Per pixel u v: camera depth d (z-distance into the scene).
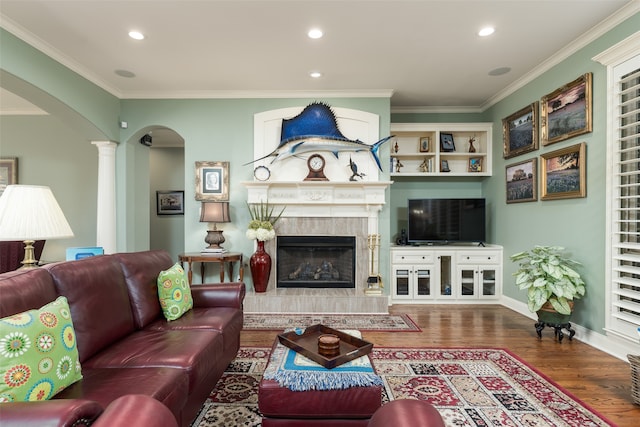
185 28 2.80
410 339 3.13
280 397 1.51
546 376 2.39
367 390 1.51
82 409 0.93
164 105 4.25
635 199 2.59
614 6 2.53
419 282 4.44
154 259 2.56
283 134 4.18
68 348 1.39
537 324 3.15
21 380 1.17
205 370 1.79
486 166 4.73
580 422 1.86
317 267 4.47
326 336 1.83
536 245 3.71
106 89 3.97
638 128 2.56
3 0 2.42
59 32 2.86
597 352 2.80
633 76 2.47
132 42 3.03
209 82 3.94
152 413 0.94
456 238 4.54
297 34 2.90
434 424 0.95
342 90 4.20
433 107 4.90
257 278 4.02
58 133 5.01
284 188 4.18
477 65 3.52
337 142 4.14
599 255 2.87
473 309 4.15
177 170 6.80
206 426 1.81
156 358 1.67
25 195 1.98
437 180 5.00
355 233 4.25
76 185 5.00
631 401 2.07
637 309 2.44
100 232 4.12
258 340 3.08
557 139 3.30
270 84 4.00
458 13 2.60
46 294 1.56
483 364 2.59
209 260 3.83
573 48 3.10
